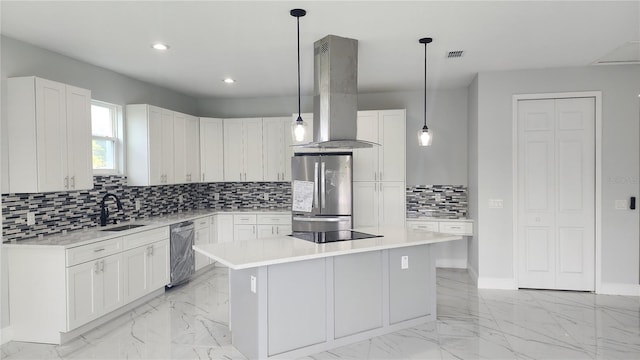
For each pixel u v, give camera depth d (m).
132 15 3.20
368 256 3.60
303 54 4.28
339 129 3.77
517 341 3.52
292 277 3.18
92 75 4.56
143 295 4.48
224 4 3.02
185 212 6.23
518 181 5.04
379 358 3.21
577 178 4.91
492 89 5.04
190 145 6.05
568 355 3.24
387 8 3.11
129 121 5.07
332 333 3.38
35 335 3.50
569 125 4.91
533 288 5.04
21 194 3.68
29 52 3.80
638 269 4.76
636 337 3.59
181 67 4.75
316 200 5.53
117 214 4.92
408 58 4.47
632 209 4.77
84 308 3.62
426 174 6.28
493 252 5.09
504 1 2.99
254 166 6.50
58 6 3.01
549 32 3.65
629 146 4.77
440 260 6.30
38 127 3.55
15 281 3.52
